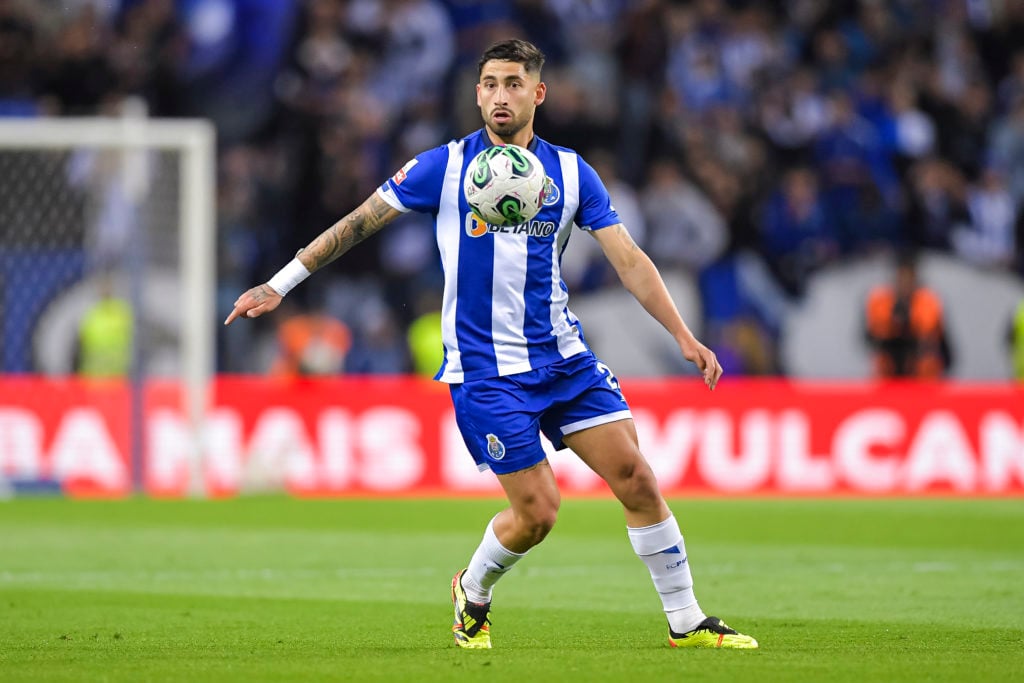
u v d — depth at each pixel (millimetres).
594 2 73500
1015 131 74312
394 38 73438
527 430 19078
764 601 26797
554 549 37188
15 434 53938
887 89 73875
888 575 31562
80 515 46219
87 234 57688
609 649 19750
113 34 74312
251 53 73625
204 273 52781
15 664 18031
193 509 48406
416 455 55000
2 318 57375
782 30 74812
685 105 72625
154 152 58125
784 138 71750
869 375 67938
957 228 70750
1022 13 76125
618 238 19438
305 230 71312
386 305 68125
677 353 66312
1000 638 21047
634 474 19422
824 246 69000
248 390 54844
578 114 71500
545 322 19297
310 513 47219
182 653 19359
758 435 55344
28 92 73812
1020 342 63656
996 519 45375
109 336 56969
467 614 20016
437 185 19219
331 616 24609
